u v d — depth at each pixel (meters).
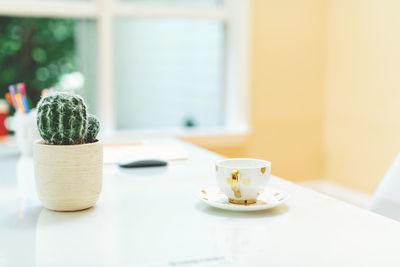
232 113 3.14
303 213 0.79
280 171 3.19
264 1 3.03
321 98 3.25
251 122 3.08
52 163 0.78
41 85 2.89
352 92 3.01
